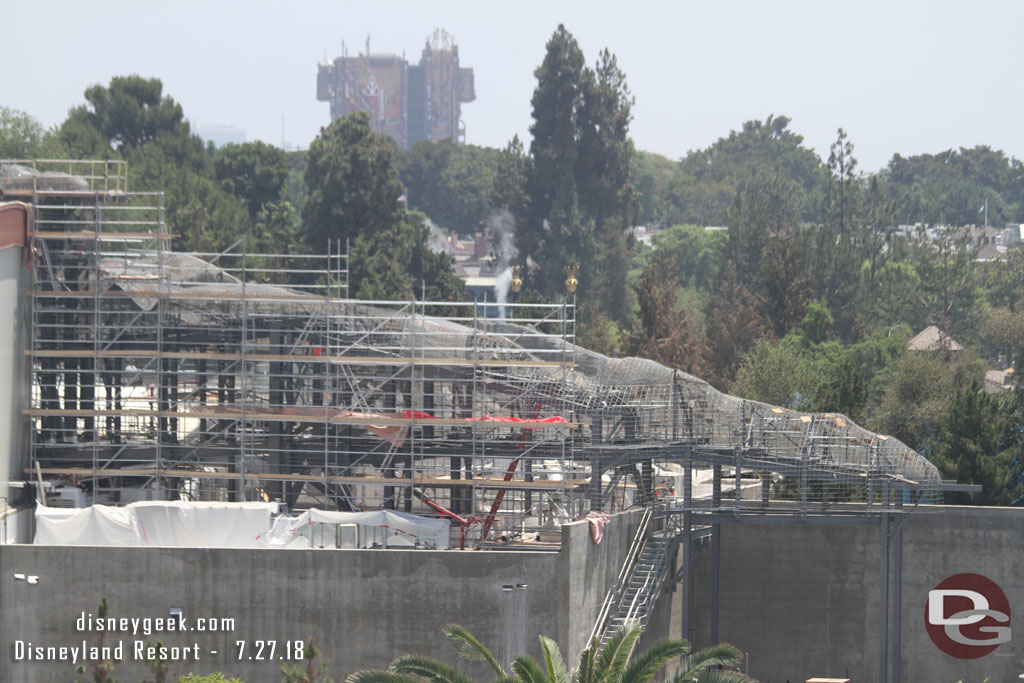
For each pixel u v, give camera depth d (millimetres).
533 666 174500
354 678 171375
